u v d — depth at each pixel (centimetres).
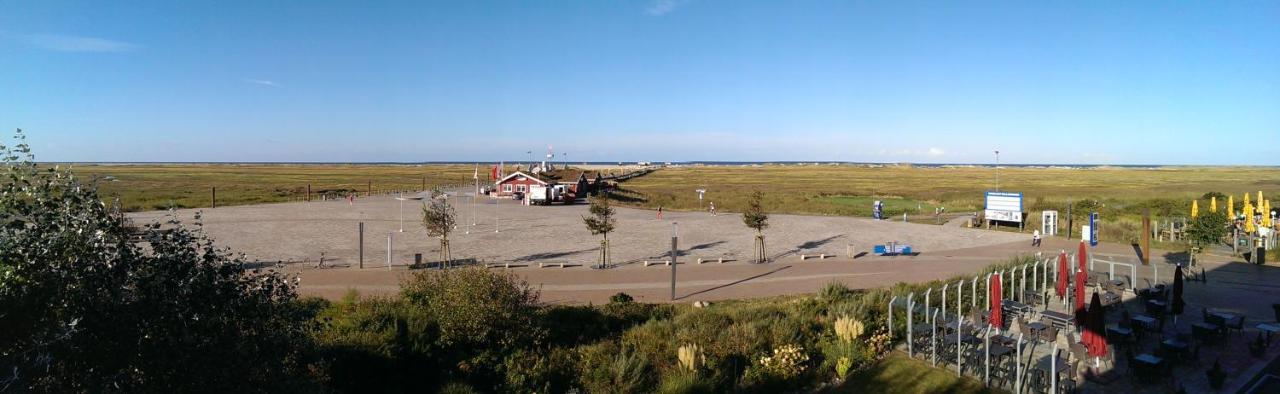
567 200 8081
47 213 787
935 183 14000
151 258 836
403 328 1883
